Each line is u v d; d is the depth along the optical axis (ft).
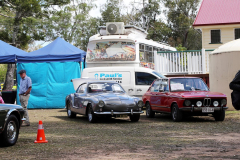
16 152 28.50
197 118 54.19
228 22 115.85
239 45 64.95
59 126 46.55
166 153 26.96
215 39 119.03
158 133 38.37
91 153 27.50
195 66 87.20
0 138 30.40
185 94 48.80
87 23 223.71
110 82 55.26
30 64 81.20
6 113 30.60
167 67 89.30
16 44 174.70
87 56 78.28
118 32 79.41
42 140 33.27
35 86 80.94
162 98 52.85
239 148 28.55
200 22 119.24
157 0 239.50
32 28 170.19
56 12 174.91
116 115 48.55
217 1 129.29
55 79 81.15
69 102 57.62
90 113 50.16
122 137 35.81
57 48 84.38
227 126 43.50
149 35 239.50
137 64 76.69
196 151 27.58
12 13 182.09
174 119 49.78
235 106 22.61
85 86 55.01
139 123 48.78
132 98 50.11
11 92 81.20
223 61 65.51
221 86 65.77
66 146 30.91
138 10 240.73
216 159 24.40
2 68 238.89
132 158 25.31
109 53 77.25
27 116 47.93
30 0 154.92
